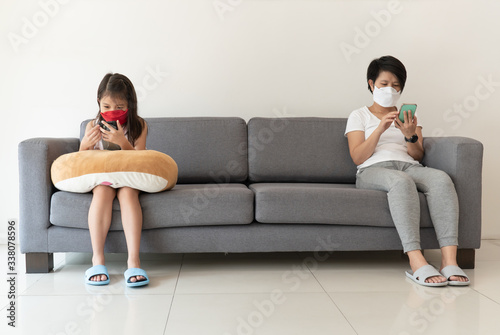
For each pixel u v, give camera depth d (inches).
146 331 62.1
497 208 124.4
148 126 109.4
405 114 94.8
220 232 90.3
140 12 118.3
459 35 122.3
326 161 111.3
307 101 122.0
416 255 85.6
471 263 94.2
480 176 92.7
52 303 73.0
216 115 121.2
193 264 97.7
